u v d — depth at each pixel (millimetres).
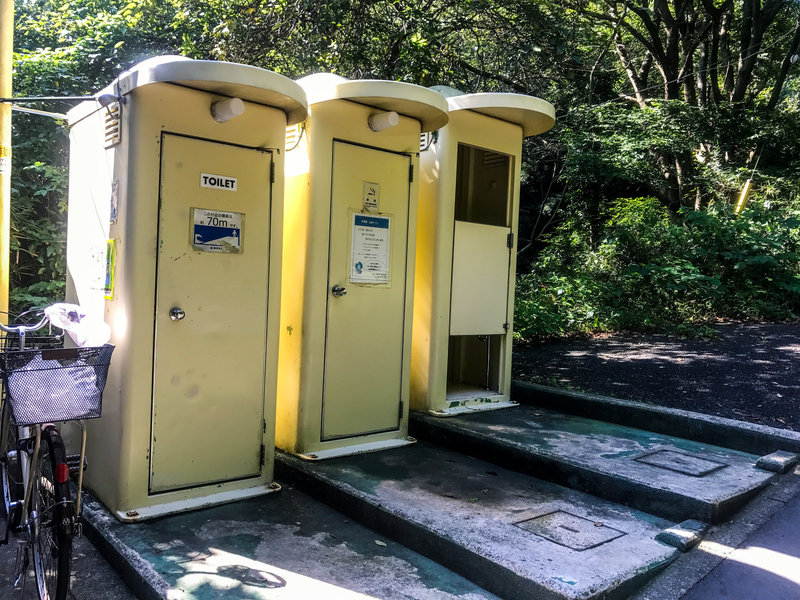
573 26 10305
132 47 8328
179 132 3262
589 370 6098
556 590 2371
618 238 10219
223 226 3430
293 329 4043
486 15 8641
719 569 2738
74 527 2408
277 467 3955
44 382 2309
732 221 10336
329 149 3977
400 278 4410
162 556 2818
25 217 6293
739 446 4062
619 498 3418
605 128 12273
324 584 2625
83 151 3795
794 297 9422
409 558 2912
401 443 4406
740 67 14117
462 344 5688
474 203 5688
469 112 4863
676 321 8711
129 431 3186
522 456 3920
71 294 3957
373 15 7734
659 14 13398
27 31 7871
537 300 8344
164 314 3260
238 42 7574
